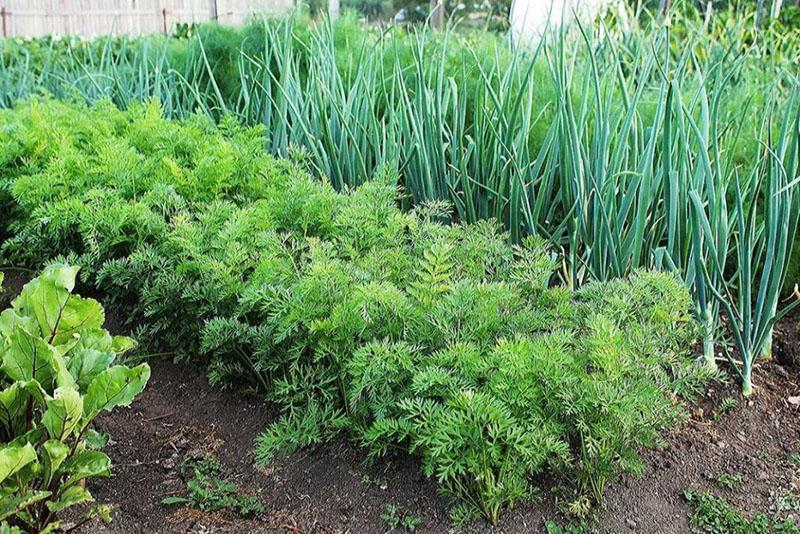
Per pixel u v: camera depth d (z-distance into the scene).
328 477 2.14
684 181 2.63
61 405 1.62
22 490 1.66
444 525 1.95
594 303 2.26
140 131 3.79
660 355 2.08
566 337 1.97
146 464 2.23
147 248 2.78
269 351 2.32
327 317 2.15
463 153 3.41
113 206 2.88
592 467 1.98
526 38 4.32
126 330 2.98
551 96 3.74
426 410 1.88
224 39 5.05
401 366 1.99
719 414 2.48
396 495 2.06
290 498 2.09
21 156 3.78
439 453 1.80
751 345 2.62
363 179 3.55
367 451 2.20
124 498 2.06
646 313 2.16
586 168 2.87
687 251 2.72
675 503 2.08
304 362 2.39
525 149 3.27
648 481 2.15
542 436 1.82
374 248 2.48
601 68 3.60
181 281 2.57
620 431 1.90
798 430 2.40
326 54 4.06
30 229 3.18
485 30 4.50
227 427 2.42
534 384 1.88
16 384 1.72
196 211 3.14
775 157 2.43
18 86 5.72
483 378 1.97
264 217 2.78
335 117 3.79
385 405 1.96
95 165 3.38
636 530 1.96
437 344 2.08
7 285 3.40
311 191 2.93
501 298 2.11
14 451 1.51
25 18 8.42
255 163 3.41
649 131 2.97
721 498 2.10
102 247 2.85
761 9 5.42
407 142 3.51
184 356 2.74
